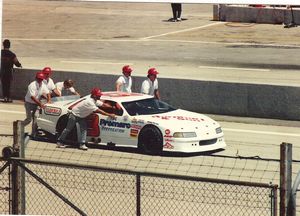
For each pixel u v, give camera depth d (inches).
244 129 1696.6
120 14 3508.9
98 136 1497.3
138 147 1454.2
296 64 2397.9
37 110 1587.1
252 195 1143.6
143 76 1918.1
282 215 805.9
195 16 3440.0
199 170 1321.4
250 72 2279.8
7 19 3508.9
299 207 1069.1
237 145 1535.4
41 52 2795.3
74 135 1504.7
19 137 915.4
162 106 1530.5
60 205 1104.2
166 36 3021.7
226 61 2484.0
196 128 1439.5
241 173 1294.3
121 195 1146.7
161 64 2477.9
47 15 3570.4
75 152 1465.3
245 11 3186.5
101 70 2378.2
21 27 3341.5
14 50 2851.9
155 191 1162.6
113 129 1481.3
